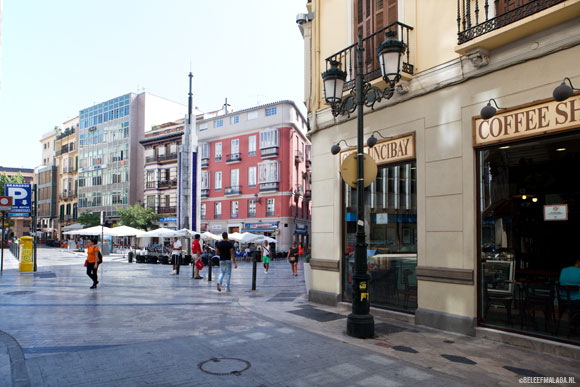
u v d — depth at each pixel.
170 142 49.19
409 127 7.96
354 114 9.28
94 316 7.96
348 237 9.51
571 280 5.76
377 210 8.88
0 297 10.36
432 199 7.38
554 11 5.41
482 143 6.61
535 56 5.94
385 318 8.09
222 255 12.18
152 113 56.81
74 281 14.39
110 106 59.06
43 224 74.62
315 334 6.57
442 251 7.14
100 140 60.25
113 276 16.84
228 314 8.31
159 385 4.25
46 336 6.30
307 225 44.59
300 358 5.26
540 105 5.87
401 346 5.94
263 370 4.78
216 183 43.81
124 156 56.09
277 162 39.00
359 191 6.68
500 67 6.38
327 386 4.32
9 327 6.93
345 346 5.87
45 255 34.69
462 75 6.95
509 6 6.49
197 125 45.94
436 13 7.61
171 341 6.01
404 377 4.61
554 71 5.76
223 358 5.21
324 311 8.75
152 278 16.09
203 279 15.91
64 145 69.25
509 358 5.37
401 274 8.14
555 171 6.81
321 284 9.95
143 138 53.41
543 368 4.96
